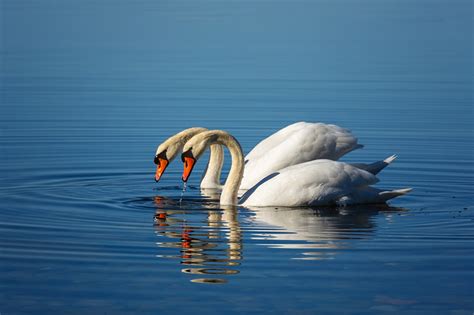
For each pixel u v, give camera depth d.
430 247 13.18
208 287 11.36
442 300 10.97
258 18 49.34
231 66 33.69
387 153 20.84
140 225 14.55
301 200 15.93
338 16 51.72
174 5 55.78
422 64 34.50
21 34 42.50
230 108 25.84
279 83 30.05
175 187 18.17
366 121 24.19
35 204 16.03
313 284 11.49
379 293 11.19
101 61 34.75
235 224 14.62
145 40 40.78
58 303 10.83
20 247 13.08
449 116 24.77
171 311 10.57
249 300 10.91
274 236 13.80
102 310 10.62
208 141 16.47
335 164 16.25
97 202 16.39
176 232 14.05
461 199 16.69
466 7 58.03
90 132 22.70
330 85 29.78
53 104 26.28
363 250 13.00
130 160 20.06
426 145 21.48
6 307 10.70
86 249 12.99
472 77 31.41
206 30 44.25
